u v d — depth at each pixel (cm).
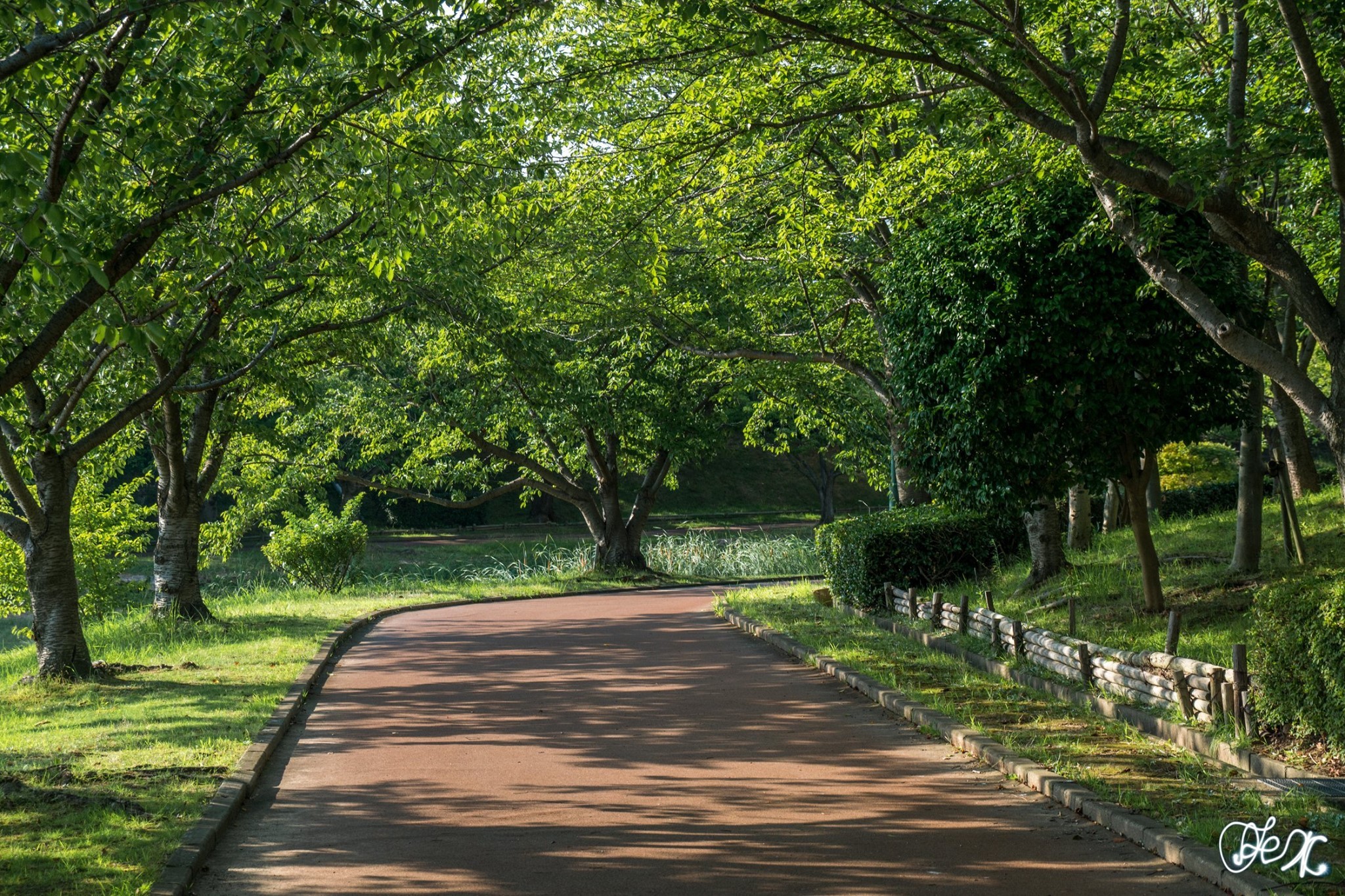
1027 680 1159
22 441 1471
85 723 1141
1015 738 919
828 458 4800
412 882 638
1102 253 1181
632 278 2297
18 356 861
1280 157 916
